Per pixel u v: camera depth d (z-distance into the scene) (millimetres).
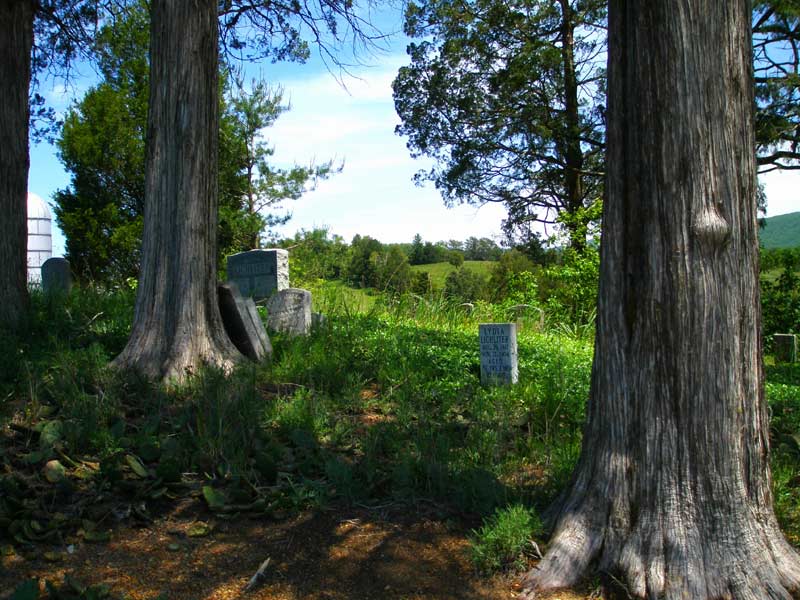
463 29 24500
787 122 21031
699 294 3764
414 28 24984
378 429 5680
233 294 7992
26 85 8789
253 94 26391
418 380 7648
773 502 4273
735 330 3785
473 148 24578
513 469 5332
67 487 4254
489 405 6699
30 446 4805
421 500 4715
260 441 5250
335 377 7309
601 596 3709
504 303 17125
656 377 3861
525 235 27391
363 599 3662
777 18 21516
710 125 3740
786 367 13781
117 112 23125
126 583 3639
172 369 6930
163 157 7301
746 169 3838
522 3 24125
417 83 25359
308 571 3879
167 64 7301
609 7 4125
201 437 5062
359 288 15000
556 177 25391
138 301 7285
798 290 23438
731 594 3625
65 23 12266
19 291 8656
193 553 3994
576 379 7840
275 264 14312
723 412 3760
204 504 4500
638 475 3895
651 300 3869
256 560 3963
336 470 4742
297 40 13109
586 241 18578
